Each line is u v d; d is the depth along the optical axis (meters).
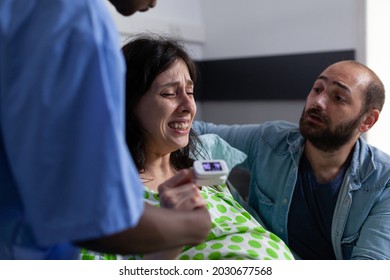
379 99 1.69
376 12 2.31
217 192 1.56
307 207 1.72
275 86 2.96
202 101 3.34
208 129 2.02
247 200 1.96
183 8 3.11
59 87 0.60
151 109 1.40
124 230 0.69
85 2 0.65
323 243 1.73
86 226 0.60
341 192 1.69
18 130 0.61
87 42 0.62
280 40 2.94
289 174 1.75
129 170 0.65
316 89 1.70
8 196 0.70
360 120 1.66
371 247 1.56
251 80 3.06
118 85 0.65
